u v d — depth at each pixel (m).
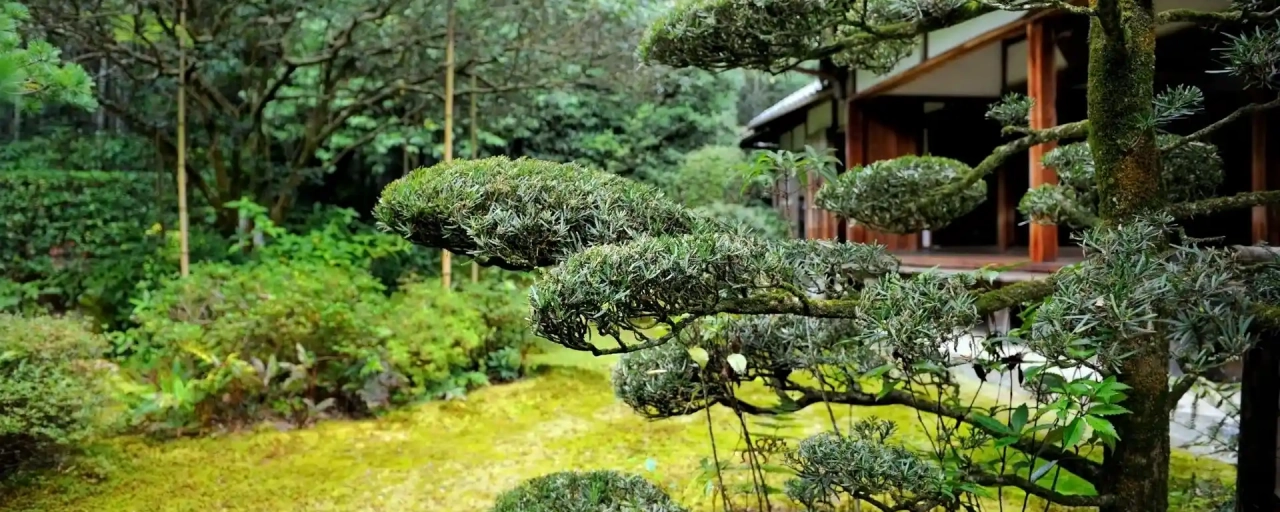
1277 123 4.91
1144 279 1.33
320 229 8.18
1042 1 1.63
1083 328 1.30
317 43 7.42
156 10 6.45
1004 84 6.06
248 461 3.70
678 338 2.14
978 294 1.64
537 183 1.66
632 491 1.96
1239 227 5.60
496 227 1.58
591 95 9.11
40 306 6.19
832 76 7.60
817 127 8.98
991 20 5.35
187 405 4.09
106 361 4.85
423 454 3.82
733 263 1.49
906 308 1.41
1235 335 1.22
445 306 5.54
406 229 1.64
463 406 4.77
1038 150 4.52
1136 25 1.66
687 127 10.91
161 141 7.28
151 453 3.80
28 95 3.07
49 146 8.03
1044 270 4.39
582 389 5.21
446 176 1.66
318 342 4.69
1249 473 1.97
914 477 1.69
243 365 4.21
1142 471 1.67
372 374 4.64
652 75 7.66
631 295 1.42
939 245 9.01
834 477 1.78
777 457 3.41
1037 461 2.27
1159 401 1.66
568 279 1.41
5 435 3.10
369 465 3.65
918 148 7.70
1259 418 1.94
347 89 7.96
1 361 3.12
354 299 5.24
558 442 3.98
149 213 7.07
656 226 1.71
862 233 7.69
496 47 7.36
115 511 3.03
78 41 6.30
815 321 2.26
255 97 7.73
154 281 6.25
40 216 6.47
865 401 2.13
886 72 2.71
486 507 3.09
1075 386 1.48
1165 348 1.60
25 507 3.05
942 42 6.04
